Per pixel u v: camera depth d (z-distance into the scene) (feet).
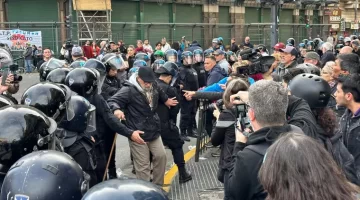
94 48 64.75
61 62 23.29
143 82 19.35
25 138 10.57
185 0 112.27
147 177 19.57
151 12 106.22
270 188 6.17
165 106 21.88
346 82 13.43
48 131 11.15
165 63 29.14
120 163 27.20
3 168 10.75
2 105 13.26
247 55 24.23
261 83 9.67
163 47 67.15
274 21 44.60
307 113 11.68
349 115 13.82
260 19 134.21
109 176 21.24
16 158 10.62
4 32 84.74
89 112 14.47
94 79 16.75
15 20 96.43
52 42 90.58
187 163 25.98
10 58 20.40
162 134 21.71
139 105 19.30
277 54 26.00
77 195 9.52
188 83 31.91
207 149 28.84
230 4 123.34
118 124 17.87
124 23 91.91
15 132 10.48
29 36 85.97
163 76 25.09
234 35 109.19
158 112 21.71
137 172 19.58
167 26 100.99
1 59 19.90
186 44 84.43
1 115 10.71
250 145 9.38
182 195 20.61
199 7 116.98
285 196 5.98
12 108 11.00
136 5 103.24
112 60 23.48
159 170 20.08
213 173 23.82
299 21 141.38
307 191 5.91
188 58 32.01
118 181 8.39
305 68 18.12
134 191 8.02
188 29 104.32
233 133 14.48
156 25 99.25
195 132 33.81
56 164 9.48
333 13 110.93
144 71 19.24
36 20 96.58
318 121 11.99
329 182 5.97
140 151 19.40
